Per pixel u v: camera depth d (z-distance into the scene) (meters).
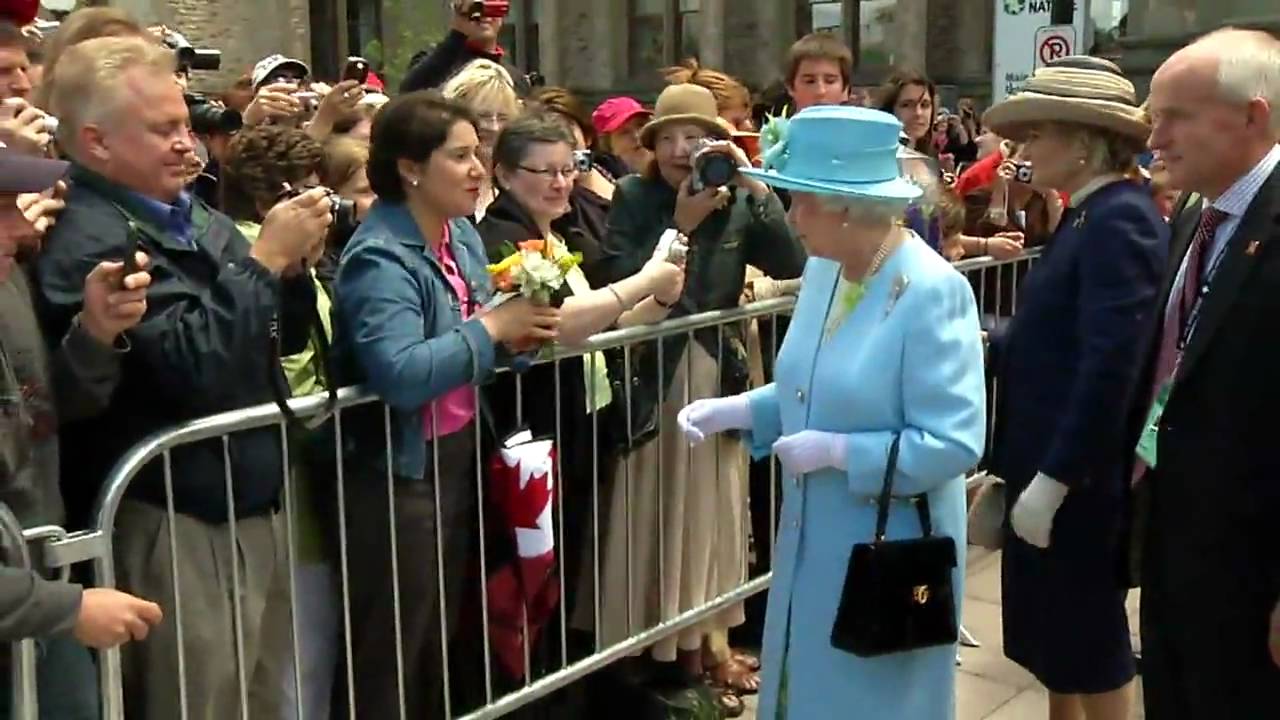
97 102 2.36
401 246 2.75
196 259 2.47
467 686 3.12
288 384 2.68
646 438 3.41
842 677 2.57
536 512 3.00
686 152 3.51
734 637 4.33
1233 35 2.41
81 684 2.31
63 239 2.32
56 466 2.25
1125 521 2.82
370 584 2.82
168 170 2.42
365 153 3.67
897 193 2.39
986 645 4.32
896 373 2.46
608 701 3.64
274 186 3.31
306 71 4.95
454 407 2.94
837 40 4.71
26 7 2.59
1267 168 2.39
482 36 4.68
